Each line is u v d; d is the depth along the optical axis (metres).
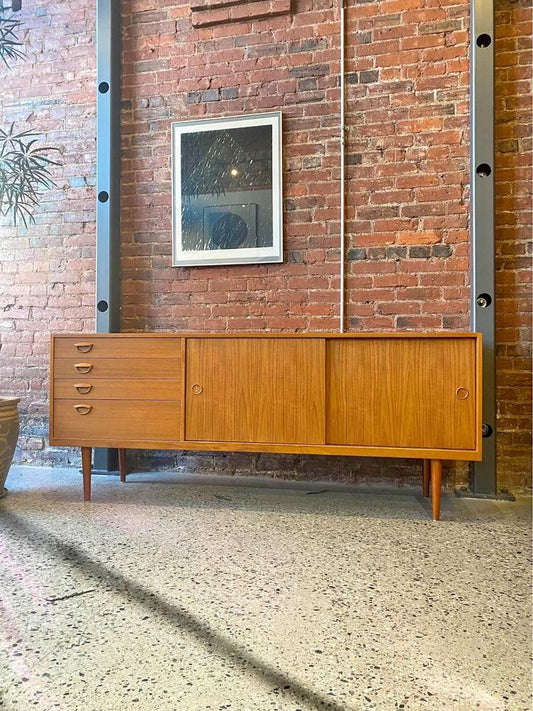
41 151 2.72
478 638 1.07
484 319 2.15
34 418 2.72
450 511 1.96
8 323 2.76
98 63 2.51
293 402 1.88
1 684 0.91
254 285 2.46
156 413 1.98
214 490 2.25
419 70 2.29
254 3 2.43
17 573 1.38
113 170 2.53
